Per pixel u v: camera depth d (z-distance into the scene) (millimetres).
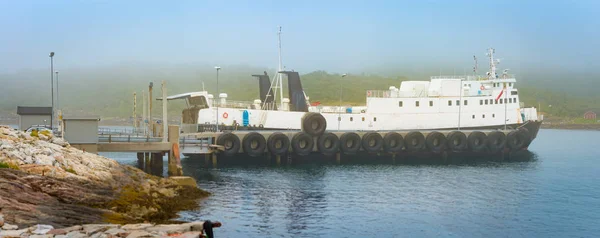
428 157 80125
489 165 73375
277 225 36438
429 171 66062
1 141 35781
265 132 71250
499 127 82812
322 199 46031
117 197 34531
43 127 59188
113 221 28859
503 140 79000
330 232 35094
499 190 52000
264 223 36781
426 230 36219
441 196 48406
